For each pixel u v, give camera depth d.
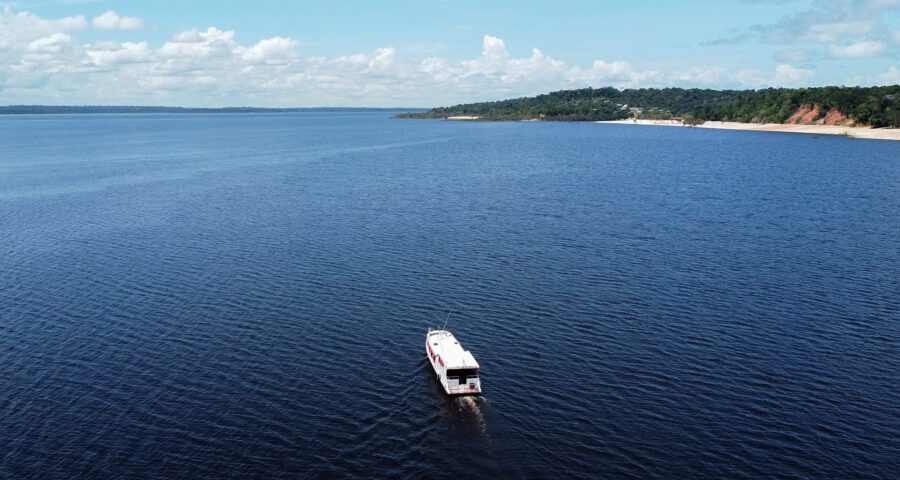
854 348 76.06
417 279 101.19
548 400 65.56
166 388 67.31
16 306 88.94
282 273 103.81
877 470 54.69
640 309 88.38
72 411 62.94
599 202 167.50
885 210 154.00
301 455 56.53
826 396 65.81
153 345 77.12
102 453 56.56
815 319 84.50
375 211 155.25
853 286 96.88
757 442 58.41
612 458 56.47
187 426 60.59
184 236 128.25
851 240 124.38
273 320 84.81
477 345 77.75
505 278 101.62
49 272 104.06
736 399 65.38
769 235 128.75
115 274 103.06
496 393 67.00
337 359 74.25
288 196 177.12
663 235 129.25
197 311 87.56
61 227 136.75
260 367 72.00
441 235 129.75
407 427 61.00
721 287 96.81
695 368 71.62
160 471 54.22
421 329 82.62
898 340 78.06
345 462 55.75
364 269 106.12
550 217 148.00
